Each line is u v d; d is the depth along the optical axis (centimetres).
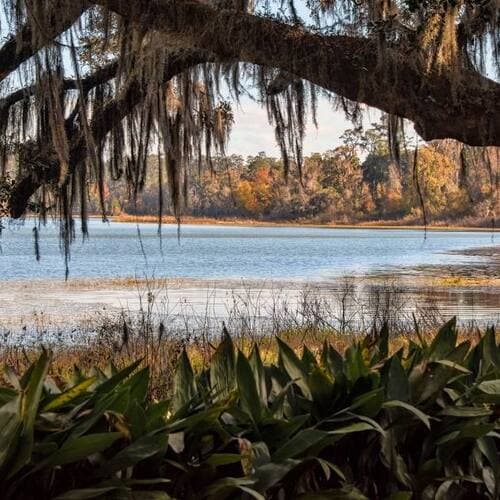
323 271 4131
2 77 944
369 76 751
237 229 15300
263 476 199
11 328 1581
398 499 212
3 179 1107
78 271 3938
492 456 236
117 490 185
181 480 200
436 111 750
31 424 181
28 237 9312
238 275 3762
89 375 250
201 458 209
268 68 863
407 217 7675
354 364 239
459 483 237
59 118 873
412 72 750
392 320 1237
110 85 1059
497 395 242
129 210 8612
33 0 816
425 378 238
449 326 268
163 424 207
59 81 871
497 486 235
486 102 750
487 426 227
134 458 188
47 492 185
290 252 6375
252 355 238
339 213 7656
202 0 816
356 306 1958
